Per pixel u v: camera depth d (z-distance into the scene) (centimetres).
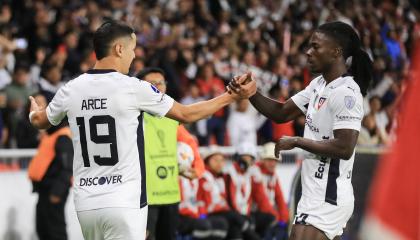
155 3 4616
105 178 1402
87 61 3403
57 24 3766
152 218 2009
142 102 1409
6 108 2952
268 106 1570
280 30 4759
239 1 5138
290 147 1420
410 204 714
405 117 735
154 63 3538
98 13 3997
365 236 732
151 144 2016
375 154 2395
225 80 3856
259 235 2748
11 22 3878
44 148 2356
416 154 720
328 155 1416
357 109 1424
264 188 2716
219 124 3344
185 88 3731
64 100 1430
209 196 2594
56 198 2339
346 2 5153
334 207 1450
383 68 4478
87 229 1428
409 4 5716
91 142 1406
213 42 4181
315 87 1505
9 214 2508
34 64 3616
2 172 2502
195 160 2159
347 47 1470
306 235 1450
